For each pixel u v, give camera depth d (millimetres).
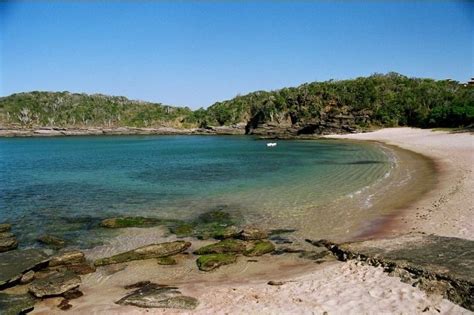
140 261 13336
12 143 121125
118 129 187250
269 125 136250
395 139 78875
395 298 9352
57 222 18453
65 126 189250
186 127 192000
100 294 10836
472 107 88375
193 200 23016
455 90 122188
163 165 44750
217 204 21766
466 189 21594
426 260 11289
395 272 10836
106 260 13141
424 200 20312
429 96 116938
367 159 44531
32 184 30547
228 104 184750
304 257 13438
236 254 13820
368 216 18094
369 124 116562
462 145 52281
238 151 67188
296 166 39844
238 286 11055
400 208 19109
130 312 9570
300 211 19672
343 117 119250
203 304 9797
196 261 13273
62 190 27344
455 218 16125
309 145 77812
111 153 70750
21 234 16672
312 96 136500
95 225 17844
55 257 12969
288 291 10297
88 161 53281
